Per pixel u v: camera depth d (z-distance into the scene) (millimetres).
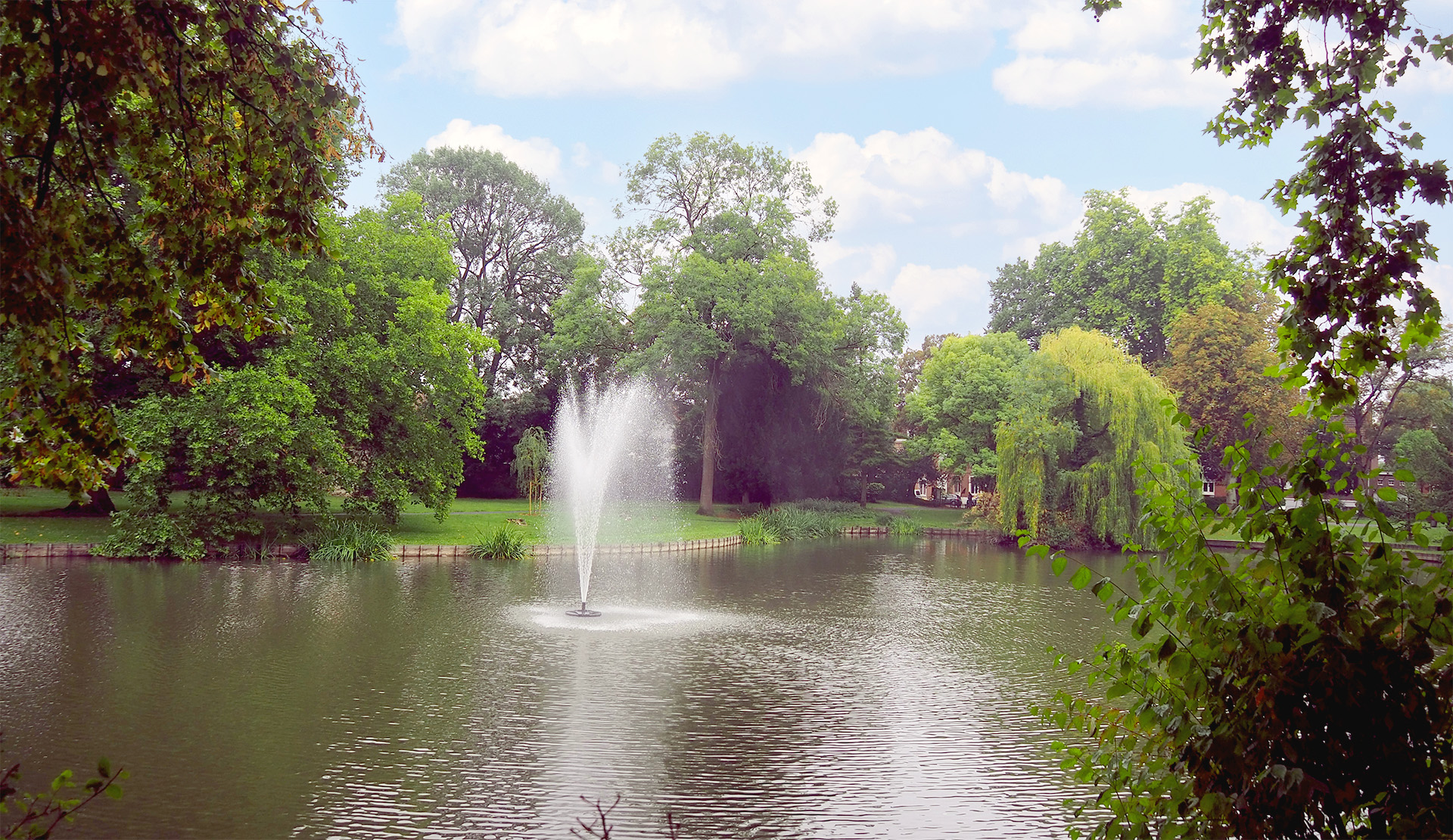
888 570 28547
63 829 7469
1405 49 3859
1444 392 41500
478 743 10062
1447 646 3051
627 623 17688
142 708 10875
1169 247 49656
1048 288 60812
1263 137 4539
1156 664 3576
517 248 54156
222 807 8055
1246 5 4414
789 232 46969
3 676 12062
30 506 29422
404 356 28859
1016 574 27922
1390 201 3580
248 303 5035
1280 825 3076
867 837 7840
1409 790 3020
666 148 47469
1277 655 3102
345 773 9016
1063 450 37000
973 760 9883
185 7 4324
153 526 23875
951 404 47562
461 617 17578
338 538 26047
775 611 19766
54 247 3996
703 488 45406
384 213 33781
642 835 7773
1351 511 3279
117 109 4668
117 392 25953
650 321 44219
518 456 42438
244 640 14734
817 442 49250
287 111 4867
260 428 23484
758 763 9695
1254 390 39656
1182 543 3441
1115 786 3635
